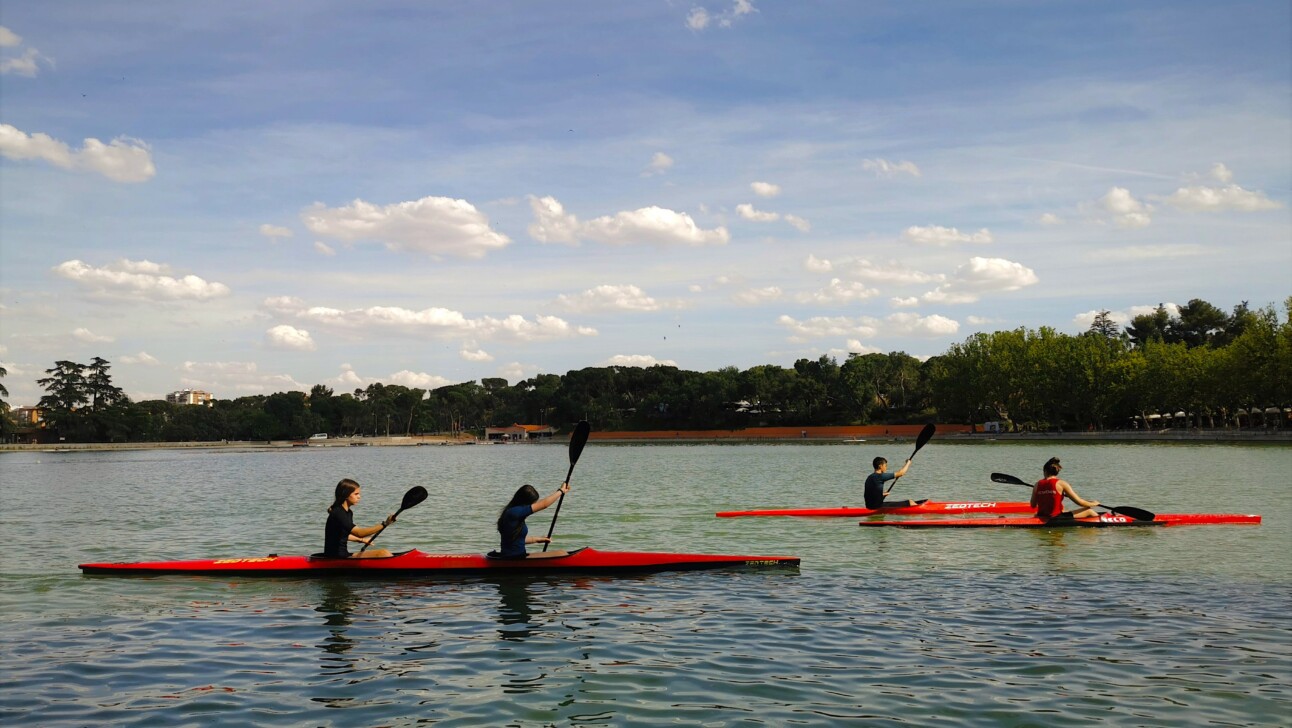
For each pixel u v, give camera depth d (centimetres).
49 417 15550
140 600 1211
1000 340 11150
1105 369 9838
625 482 3856
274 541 1922
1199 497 2634
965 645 951
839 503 2633
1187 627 1016
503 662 905
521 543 1401
